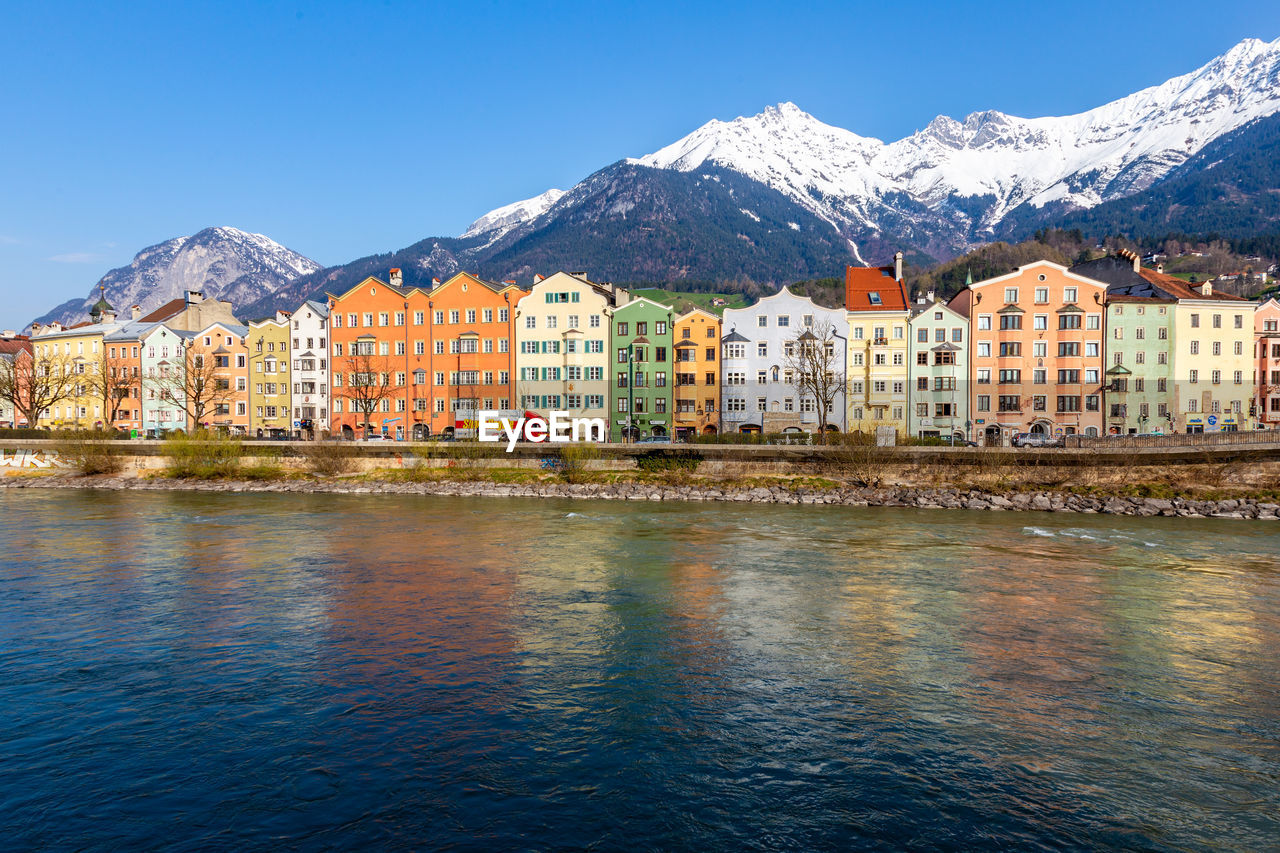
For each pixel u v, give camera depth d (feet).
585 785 51.13
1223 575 115.34
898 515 183.62
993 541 145.18
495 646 79.71
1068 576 113.91
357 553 130.93
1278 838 45.73
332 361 340.18
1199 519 179.01
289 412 346.33
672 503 207.82
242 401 354.54
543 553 131.34
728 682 69.67
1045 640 82.53
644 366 312.91
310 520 171.73
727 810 48.19
